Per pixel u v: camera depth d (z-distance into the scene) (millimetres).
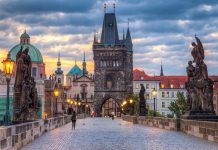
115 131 52562
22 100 41312
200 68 45500
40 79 156000
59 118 72500
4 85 143250
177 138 37250
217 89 184500
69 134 45875
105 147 29453
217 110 180625
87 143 33031
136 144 31828
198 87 45156
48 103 155375
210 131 33938
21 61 41562
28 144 31984
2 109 142125
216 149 27031
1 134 20875
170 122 52562
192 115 44938
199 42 45750
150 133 46281
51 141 35156
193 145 30000
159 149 27547
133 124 82438
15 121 39062
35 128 38656
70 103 170250
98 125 77438
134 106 150375
